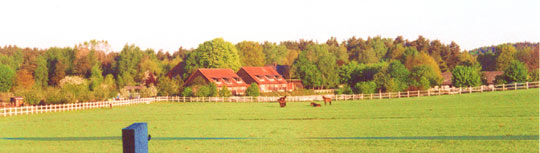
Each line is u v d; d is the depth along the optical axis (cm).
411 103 5688
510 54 14875
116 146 2578
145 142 807
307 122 3700
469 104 5012
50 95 6900
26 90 7181
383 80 8088
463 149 2184
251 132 3089
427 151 2172
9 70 11900
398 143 2427
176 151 2339
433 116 3822
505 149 2141
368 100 6906
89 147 2558
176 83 9762
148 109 6244
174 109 6081
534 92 5978
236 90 10962
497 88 7088
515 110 4019
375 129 3066
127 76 13500
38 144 2723
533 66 14050
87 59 14975
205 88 8531
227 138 2797
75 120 4525
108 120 4450
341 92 8038
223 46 12475
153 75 14088
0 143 2792
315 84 12212
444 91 7312
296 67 12612
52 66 14950
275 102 7469
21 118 4916
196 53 12675
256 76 11819
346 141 2556
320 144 2477
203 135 2975
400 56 16725
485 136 2550
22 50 19212
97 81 11175
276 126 3447
